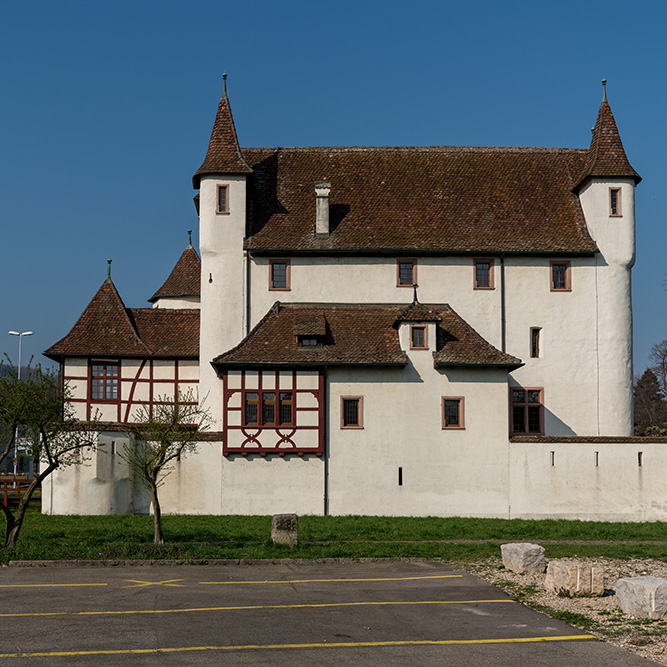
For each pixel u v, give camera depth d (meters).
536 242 41.34
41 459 26.39
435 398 36.72
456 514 36.19
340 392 36.62
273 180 43.94
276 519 25.81
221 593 19.22
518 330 41.09
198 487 35.69
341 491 36.19
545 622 16.52
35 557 23.38
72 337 41.78
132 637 15.21
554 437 36.59
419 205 43.09
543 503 36.16
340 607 17.78
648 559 25.34
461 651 14.50
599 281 41.41
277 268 40.97
